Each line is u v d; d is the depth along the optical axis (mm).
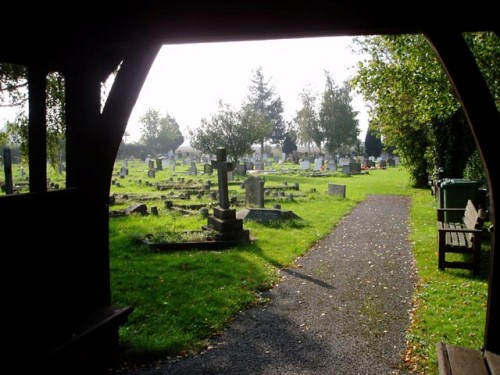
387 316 5281
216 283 6402
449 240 7508
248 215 12031
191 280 6520
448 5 3027
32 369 2838
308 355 4242
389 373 3885
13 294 2986
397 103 13570
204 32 3453
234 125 31578
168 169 39188
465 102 3049
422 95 10844
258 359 4156
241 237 9398
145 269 7098
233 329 4902
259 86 83812
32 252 3166
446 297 5848
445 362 3051
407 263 7902
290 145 65188
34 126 3506
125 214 13117
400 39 10406
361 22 3195
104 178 3930
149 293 5898
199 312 5227
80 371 3643
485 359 3121
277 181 27594
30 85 3527
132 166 45844
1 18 3160
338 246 9461
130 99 3820
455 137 16266
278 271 7418
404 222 12641
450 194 10359
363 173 34875
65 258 3531
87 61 3785
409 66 10672
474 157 13984
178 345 4371
